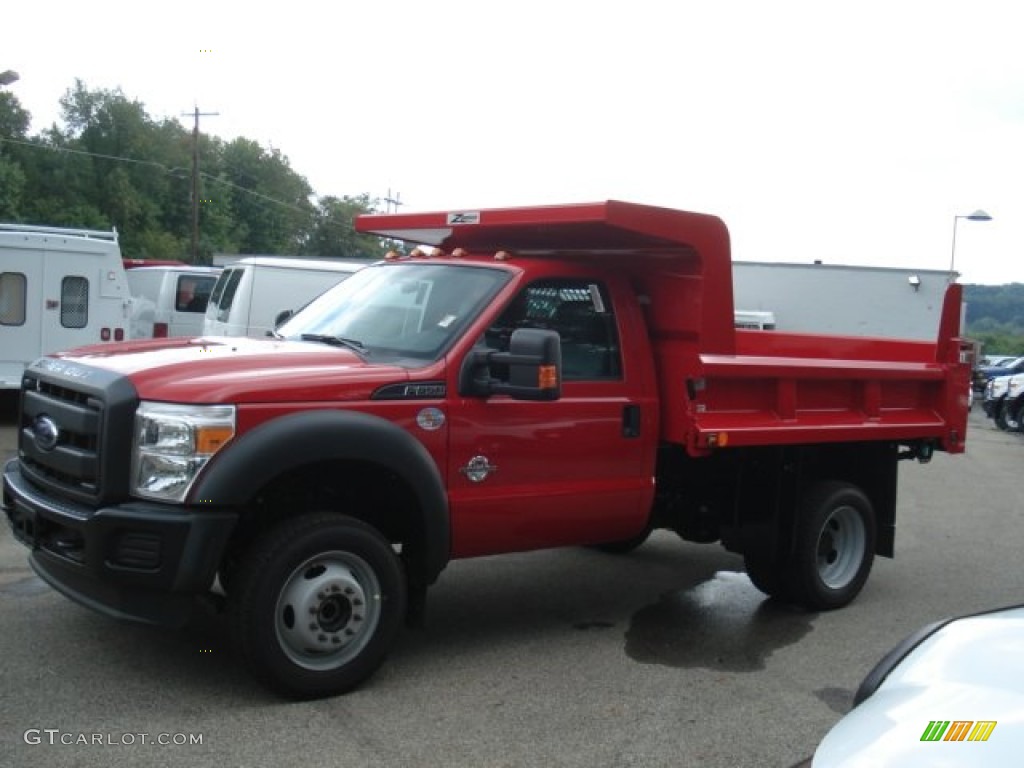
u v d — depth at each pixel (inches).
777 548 269.7
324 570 194.4
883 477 293.7
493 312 218.7
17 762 164.1
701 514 276.7
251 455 181.9
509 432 217.3
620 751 180.5
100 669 204.5
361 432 192.7
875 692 127.6
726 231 240.4
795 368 259.1
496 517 217.0
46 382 204.8
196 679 201.5
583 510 231.5
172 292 815.1
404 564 214.5
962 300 312.7
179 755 169.5
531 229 246.7
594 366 235.0
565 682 213.0
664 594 287.4
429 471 202.5
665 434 245.1
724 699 207.3
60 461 193.8
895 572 329.7
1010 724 108.9
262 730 180.5
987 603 294.4
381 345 220.2
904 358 323.3
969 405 314.2
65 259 569.0
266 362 198.2
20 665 205.0
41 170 2564.0
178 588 180.1
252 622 186.2
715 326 241.8
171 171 2861.7
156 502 182.4
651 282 249.3
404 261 251.3
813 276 1007.0
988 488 536.1
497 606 268.7
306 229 3476.9
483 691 205.6
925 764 104.4
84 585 193.3
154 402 183.5
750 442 249.4
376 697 199.2
